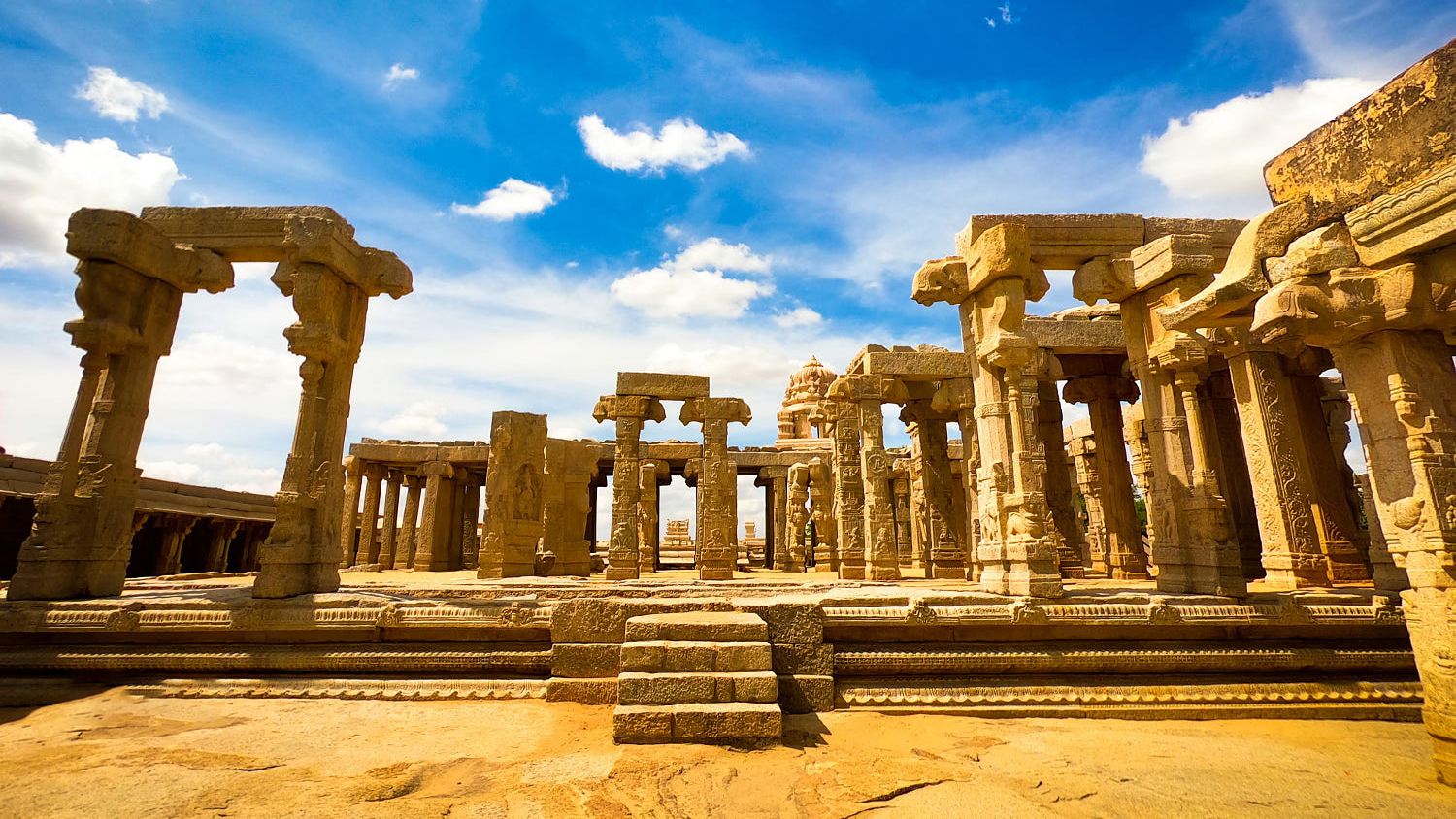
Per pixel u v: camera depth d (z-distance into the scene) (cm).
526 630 824
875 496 1534
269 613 817
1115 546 1571
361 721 664
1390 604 797
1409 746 617
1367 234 543
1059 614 785
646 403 1652
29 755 543
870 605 802
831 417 1897
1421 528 526
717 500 1628
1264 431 1188
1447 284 513
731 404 1677
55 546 875
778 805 459
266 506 2795
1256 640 806
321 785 477
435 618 815
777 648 757
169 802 443
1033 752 591
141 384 980
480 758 545
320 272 945
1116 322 1552
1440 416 533
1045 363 1533
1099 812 451
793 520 2534
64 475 897
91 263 932
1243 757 579
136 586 1170
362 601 839
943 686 754
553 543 1972
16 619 803
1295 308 548
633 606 803
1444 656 507
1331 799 476
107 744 576
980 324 961
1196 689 747
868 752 584
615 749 569
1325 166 604
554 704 728
